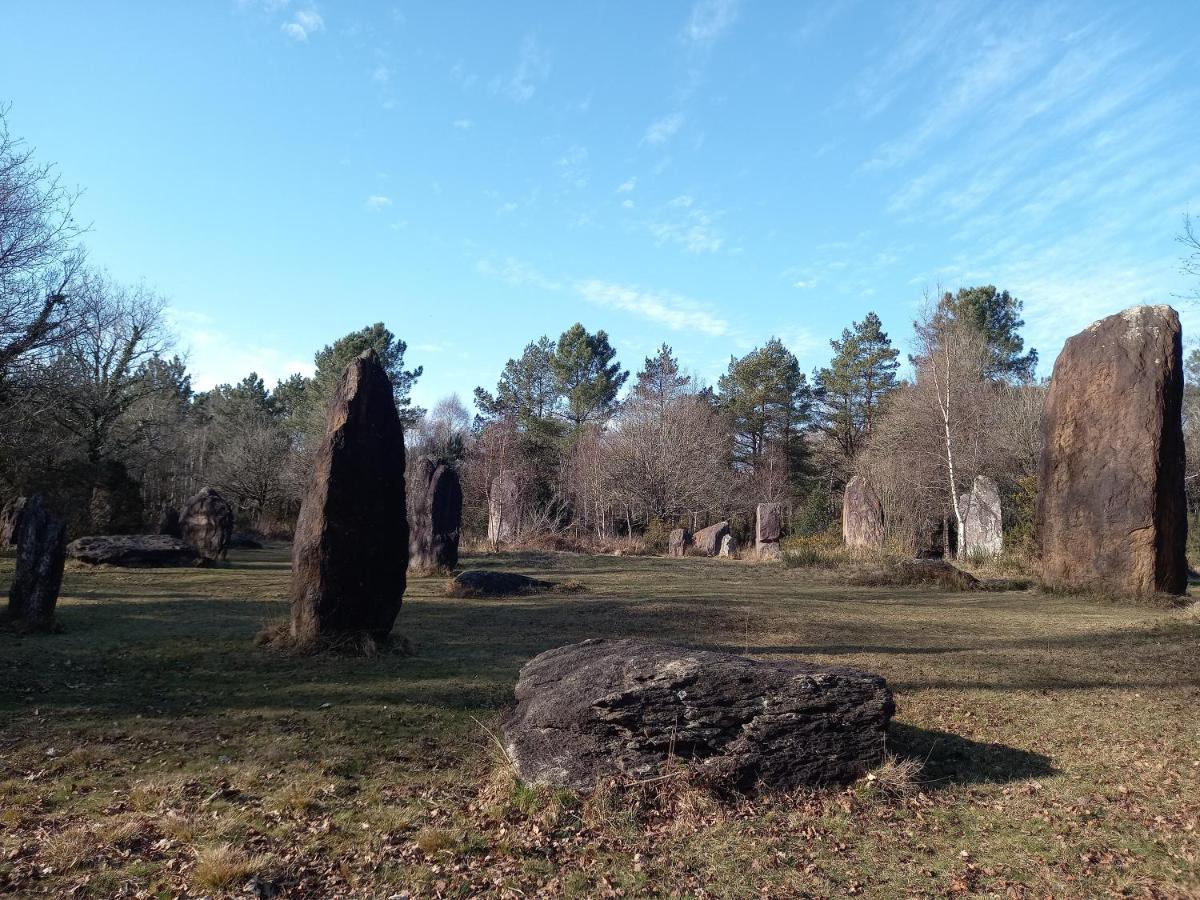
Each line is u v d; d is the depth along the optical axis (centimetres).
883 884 434
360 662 952
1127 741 668
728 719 558
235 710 741
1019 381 5209
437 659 982
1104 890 425
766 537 3291
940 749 646
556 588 1803
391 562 1055
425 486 2208
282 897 409
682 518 5138
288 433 5991
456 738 668
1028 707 768
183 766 589
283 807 516
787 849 473
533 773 544
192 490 5462
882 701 578
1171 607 1453
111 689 812
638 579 2148
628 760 545
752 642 1123
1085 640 1117
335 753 623
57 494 2728
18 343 2147
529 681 629
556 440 5966
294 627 1021
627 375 6762
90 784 550
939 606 1541
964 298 5303
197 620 1255
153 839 470
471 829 490
